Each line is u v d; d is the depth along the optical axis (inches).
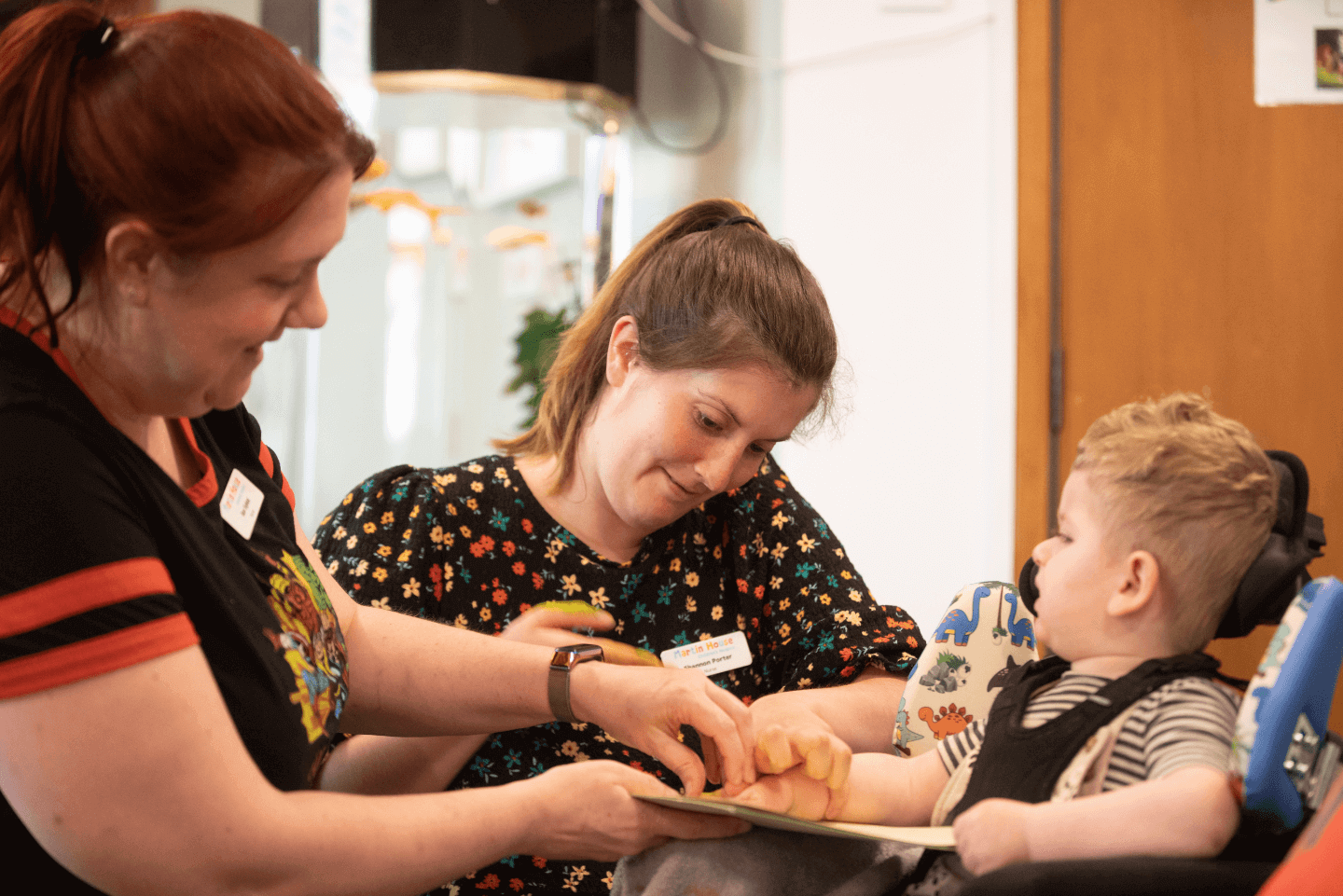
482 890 46.2
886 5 127.6
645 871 36.2
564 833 34.6
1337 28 121.4
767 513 55.2
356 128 30.1
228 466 37.6
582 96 131.2
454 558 50.8
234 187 26.9
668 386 46.2
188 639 28.6
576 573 51.5
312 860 29.4
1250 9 121.9
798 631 52.8
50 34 27.5
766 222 134.3
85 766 26.6
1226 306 122.6
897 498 126.3
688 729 49.0
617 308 50.8
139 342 28.8
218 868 28.2
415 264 128.9
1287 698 29.3
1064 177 124.2
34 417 28.3
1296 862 26.1
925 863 37.1
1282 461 35.8
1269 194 122.4
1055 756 34.7
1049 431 123.4
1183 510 34.6
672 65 138.0
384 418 128.5
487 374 129.5
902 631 52.3
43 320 29.3
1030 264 123.3
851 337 127.9
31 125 26.9
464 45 128.5
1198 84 122.6
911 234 127.1
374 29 129.2
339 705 37.0
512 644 42.6
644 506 47.8
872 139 128.3
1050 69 123.7
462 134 129.3
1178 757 31.9
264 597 34.5
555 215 131.1
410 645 42.4
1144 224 123.1
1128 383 123.1
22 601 26.4
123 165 26.5
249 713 31.6
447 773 46.5
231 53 27.7
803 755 37.5
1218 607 35.0
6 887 28.4
